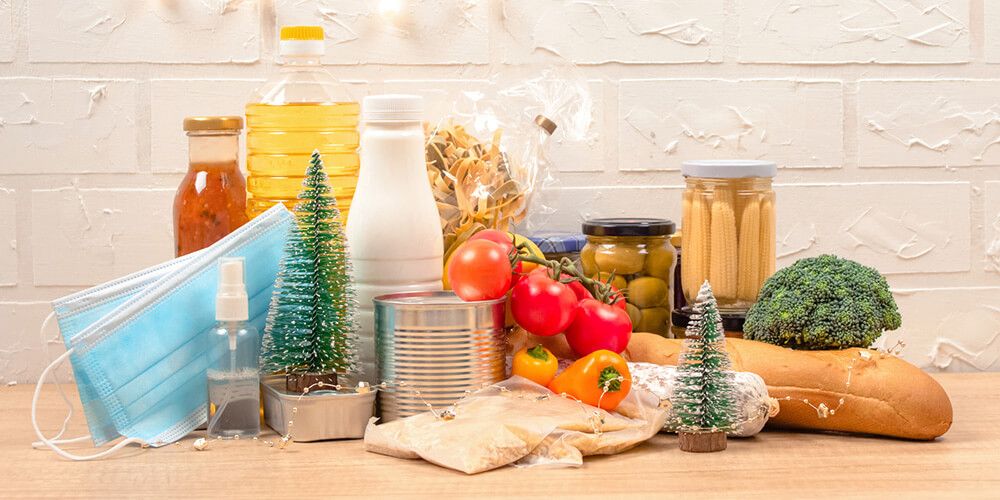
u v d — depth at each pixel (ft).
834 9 5.37
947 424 3.90
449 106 5.02
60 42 5.17
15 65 5.17
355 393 3.98
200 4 5.18
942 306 5.50
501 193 4.73
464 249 4.01
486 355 4.02
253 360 4.06
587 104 5.18
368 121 4.24
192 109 5.21
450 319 3.96
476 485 3.46
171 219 5.25
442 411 3.92
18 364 5.27
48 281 5.24
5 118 5.18
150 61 5.20
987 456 3.76
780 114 5.38
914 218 5.46
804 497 3.32
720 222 4.61
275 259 4.18
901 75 5.42
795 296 4.18
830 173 5.42
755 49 5.35
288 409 3.97
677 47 5.32
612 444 3.76
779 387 4.03
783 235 5.43
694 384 3.84
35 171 5.21
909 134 5.44
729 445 3.95
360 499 3.33
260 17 5.20
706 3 5.32
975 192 5.49
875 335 4.15
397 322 3.97
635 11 5.30
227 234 4.45
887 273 5.48
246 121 4.82
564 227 5.34
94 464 3.76
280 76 4.76
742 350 4.15
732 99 5.36
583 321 4.16
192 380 4.06
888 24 5.39
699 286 4.68
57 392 5.04
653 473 3.59
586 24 5.29
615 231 4.64
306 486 3.46
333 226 4.04
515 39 5.28
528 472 3.61
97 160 5.21
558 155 5.30
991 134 5.47
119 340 3.85
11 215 5.22
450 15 5.25
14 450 3.97
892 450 3.86
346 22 5.24
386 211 4.22
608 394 3.96
